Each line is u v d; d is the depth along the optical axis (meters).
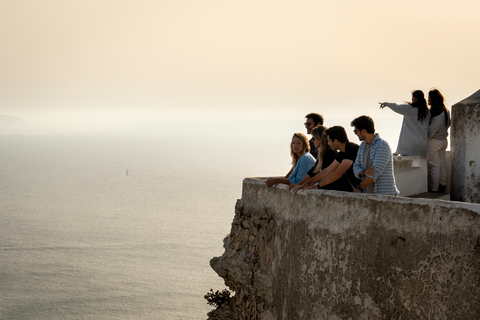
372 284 6.33
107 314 111.19
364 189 7.98
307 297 7.20
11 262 153.75
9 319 108.62
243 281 9.00
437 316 5.74
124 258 160.25
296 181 8.17
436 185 10.97
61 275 140.00
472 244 5.54
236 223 9.34
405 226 6.05
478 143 9.21
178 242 182.38
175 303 118.31
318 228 7.06
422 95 10.64
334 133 7.21
